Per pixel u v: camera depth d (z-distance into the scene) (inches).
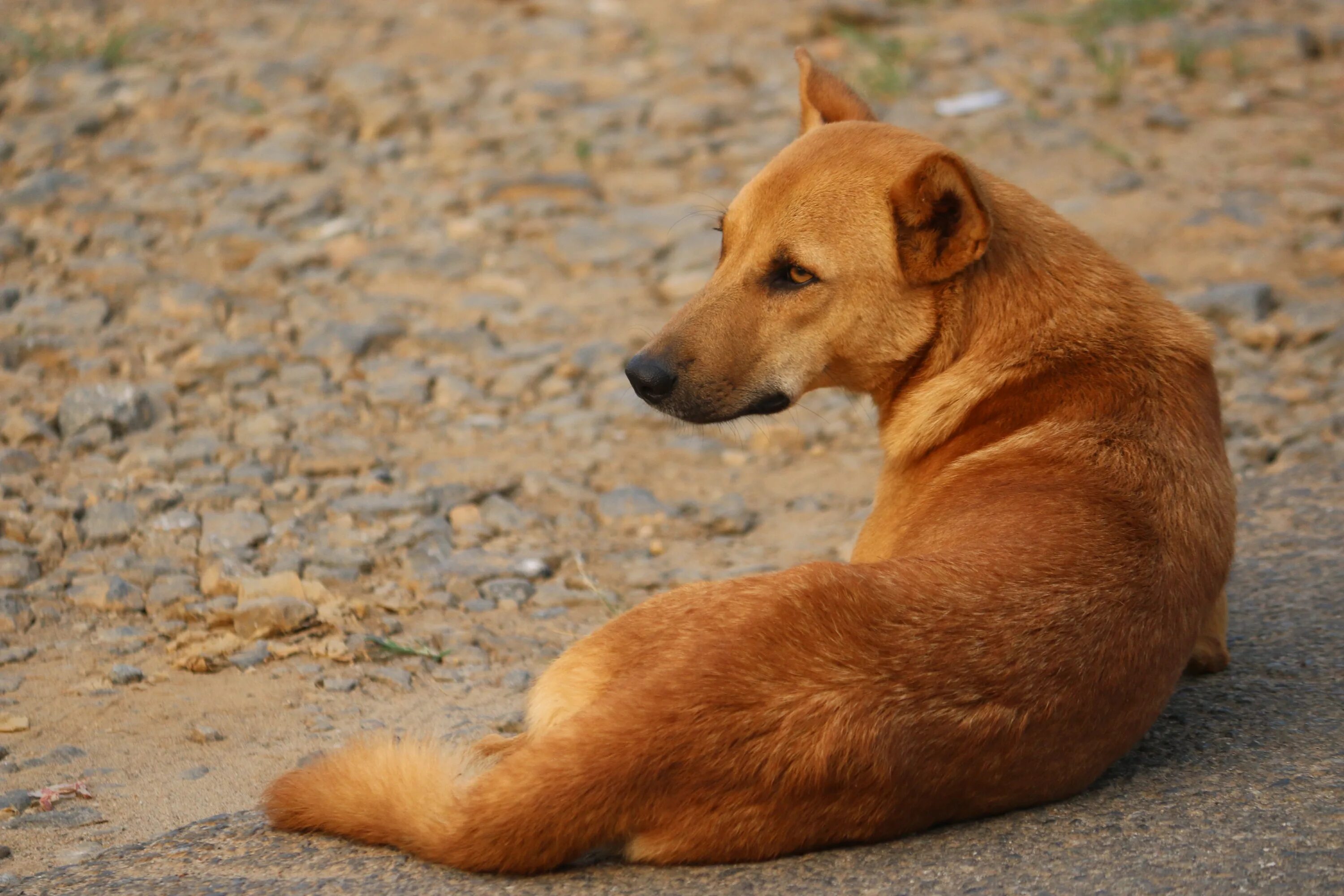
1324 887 196.9
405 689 319.9
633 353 518.3
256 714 307.7
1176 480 253.0
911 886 202.7
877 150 293.1
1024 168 644.7
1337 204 593.6
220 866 226.4
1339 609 323.6
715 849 207.8
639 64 770.8
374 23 826.2
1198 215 594.2
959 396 280.4
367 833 228.5
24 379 470.6
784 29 817.5
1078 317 278.4
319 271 568.7
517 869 210.7
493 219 613.6
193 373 482.6
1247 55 773.9
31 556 374.6
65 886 223.6
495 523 410.0
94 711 308.3
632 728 205.3
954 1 868.6
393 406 479.8
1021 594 222.2
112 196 610.2
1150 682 232.5
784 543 406.3
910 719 207.2
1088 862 208.4
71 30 791.7
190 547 385.1
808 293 293.3
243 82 726.5
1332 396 473.1
